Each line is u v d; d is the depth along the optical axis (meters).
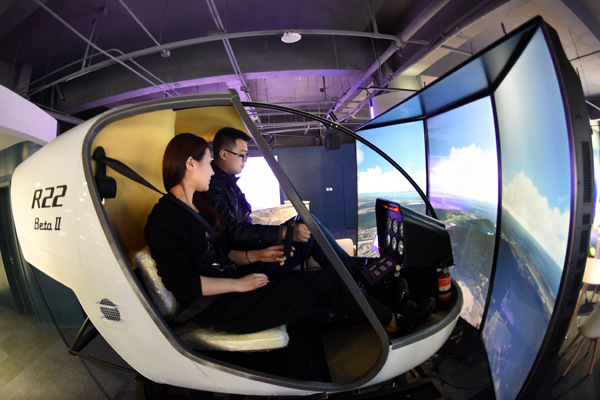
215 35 2.89
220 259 1.18
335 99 6.05
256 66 4.09
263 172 6.80
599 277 2.17
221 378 1.05
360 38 4.28
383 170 3.23
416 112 2.53
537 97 1.30
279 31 2.92
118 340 1.07
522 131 1.52
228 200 1.47
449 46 3.53
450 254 1.34
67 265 1.05
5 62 3.92
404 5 3.45
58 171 1.05
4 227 2.95
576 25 3.01
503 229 1.84
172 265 0.99
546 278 1.28
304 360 1.19
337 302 1.13
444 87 1.85
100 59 4.19
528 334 1.38
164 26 3.56
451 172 2.41
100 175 1.10
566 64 1.03
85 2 2.97
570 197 1.06
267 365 1.14
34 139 2.30
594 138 4.05
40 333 2.59
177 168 1.10
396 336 1.23
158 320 0.98
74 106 4.62
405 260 1.33
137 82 4.27
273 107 1.45
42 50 3.79
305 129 8.23
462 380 1.67
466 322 2.23
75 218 1.00
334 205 8.67
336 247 1.57
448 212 2.48
